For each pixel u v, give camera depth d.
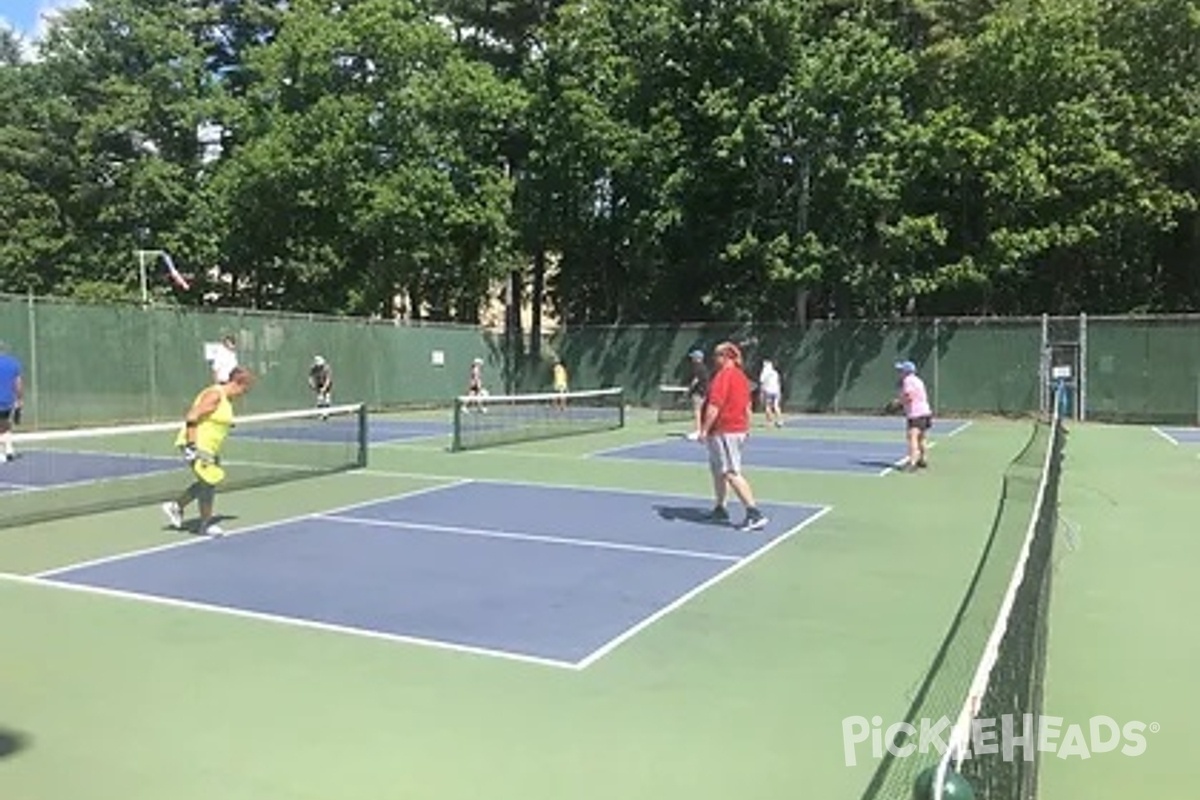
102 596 8.19
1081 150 33.66
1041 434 20.47
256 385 28.22
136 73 42.91
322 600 8.11
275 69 38.44
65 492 13.95
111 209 40.84
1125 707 5.89
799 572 9.23
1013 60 33.59
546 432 24.55
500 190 38.47
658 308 42.03
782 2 35.28
